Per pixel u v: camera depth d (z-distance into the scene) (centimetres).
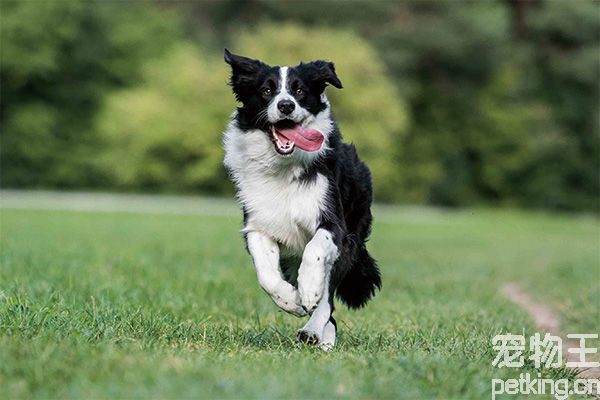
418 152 5000
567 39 4962
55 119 4828
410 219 3725
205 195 4319
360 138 3988
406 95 4744
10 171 4747
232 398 425
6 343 532
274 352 588
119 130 4069
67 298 798
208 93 4034
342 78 3994
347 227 690
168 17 5106
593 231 3412
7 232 1922
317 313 646
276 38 4059
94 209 3316
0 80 4775
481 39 4747
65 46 4844
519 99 5112
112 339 587
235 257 1571
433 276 1464
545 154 5103
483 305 1041
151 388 437
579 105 5075
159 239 2000
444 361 541
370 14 4731
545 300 1212
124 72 4944
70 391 435
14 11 4669
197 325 706
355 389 461
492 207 5159
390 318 862
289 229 653
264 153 644
